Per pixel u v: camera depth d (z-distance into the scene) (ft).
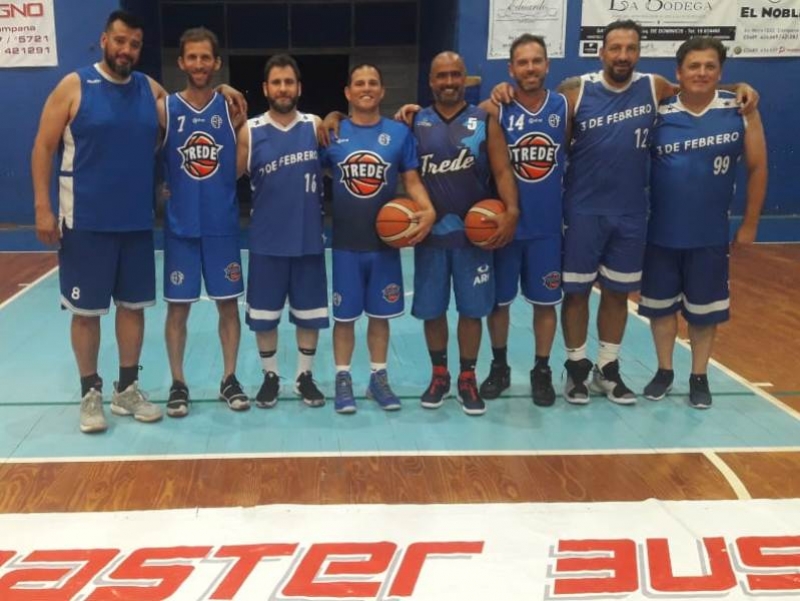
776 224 29.07
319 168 11.25
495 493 9.28
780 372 13.87
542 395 12.20
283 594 7.14
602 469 9.98
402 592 7.19
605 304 12.24
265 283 11.41
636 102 11.21
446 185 11.09
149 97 10.72
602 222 11.49
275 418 11.61
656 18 27.78
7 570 7.46
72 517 8.44
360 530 8.23
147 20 30.68
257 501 9.01
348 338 11.94
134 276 11.13
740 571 7.54
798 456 10.42
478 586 7.29
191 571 7.48
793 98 29.19
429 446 10.66
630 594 7.18
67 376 13.42
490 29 27.32
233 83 34.88
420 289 11.53
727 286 11.89
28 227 28.35
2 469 9.80
